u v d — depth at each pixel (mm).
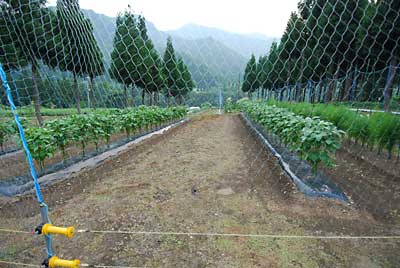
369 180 4277
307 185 3871
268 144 7035
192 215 3154
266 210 3289
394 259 2336
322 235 2711
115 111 7590
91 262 2283
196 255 2381
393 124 5027
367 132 5656
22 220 3061
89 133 5727
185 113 15359
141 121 8875
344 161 5418
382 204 3410
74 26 3139
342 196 3611
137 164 5695
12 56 4852
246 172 4957
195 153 6777
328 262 2289
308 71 6824
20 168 5156
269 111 7770
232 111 20047
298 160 5262
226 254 2391
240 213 3207
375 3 3162
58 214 3188
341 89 7953
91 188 4141
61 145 4949
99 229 2836
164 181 4453
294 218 3062
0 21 4562
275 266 2232
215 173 4906
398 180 4199
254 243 2559
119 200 3615
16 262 2283
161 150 7305
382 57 7008
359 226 2893
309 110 6980
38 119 5926
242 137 9500
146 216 3123
